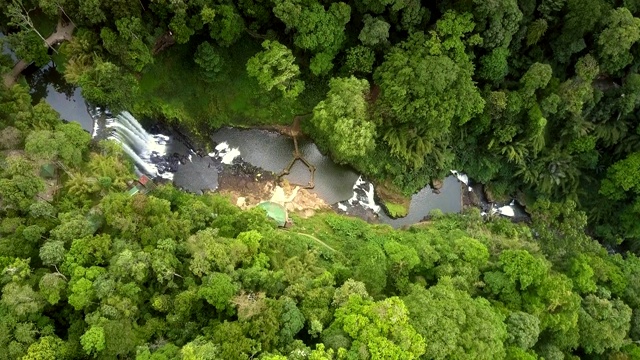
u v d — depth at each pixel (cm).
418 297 3080
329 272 3491
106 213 3266
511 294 3469
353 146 4219
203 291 2923
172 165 4547
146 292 3034
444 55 4078
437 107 4062
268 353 2675
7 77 4000
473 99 4159
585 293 3756
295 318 2895
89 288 2841
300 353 2683
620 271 3988
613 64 4275
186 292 2952
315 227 4400
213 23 4072
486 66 4288
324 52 4284
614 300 3762
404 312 2834
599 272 3875
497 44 4203
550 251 4009
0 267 2883
